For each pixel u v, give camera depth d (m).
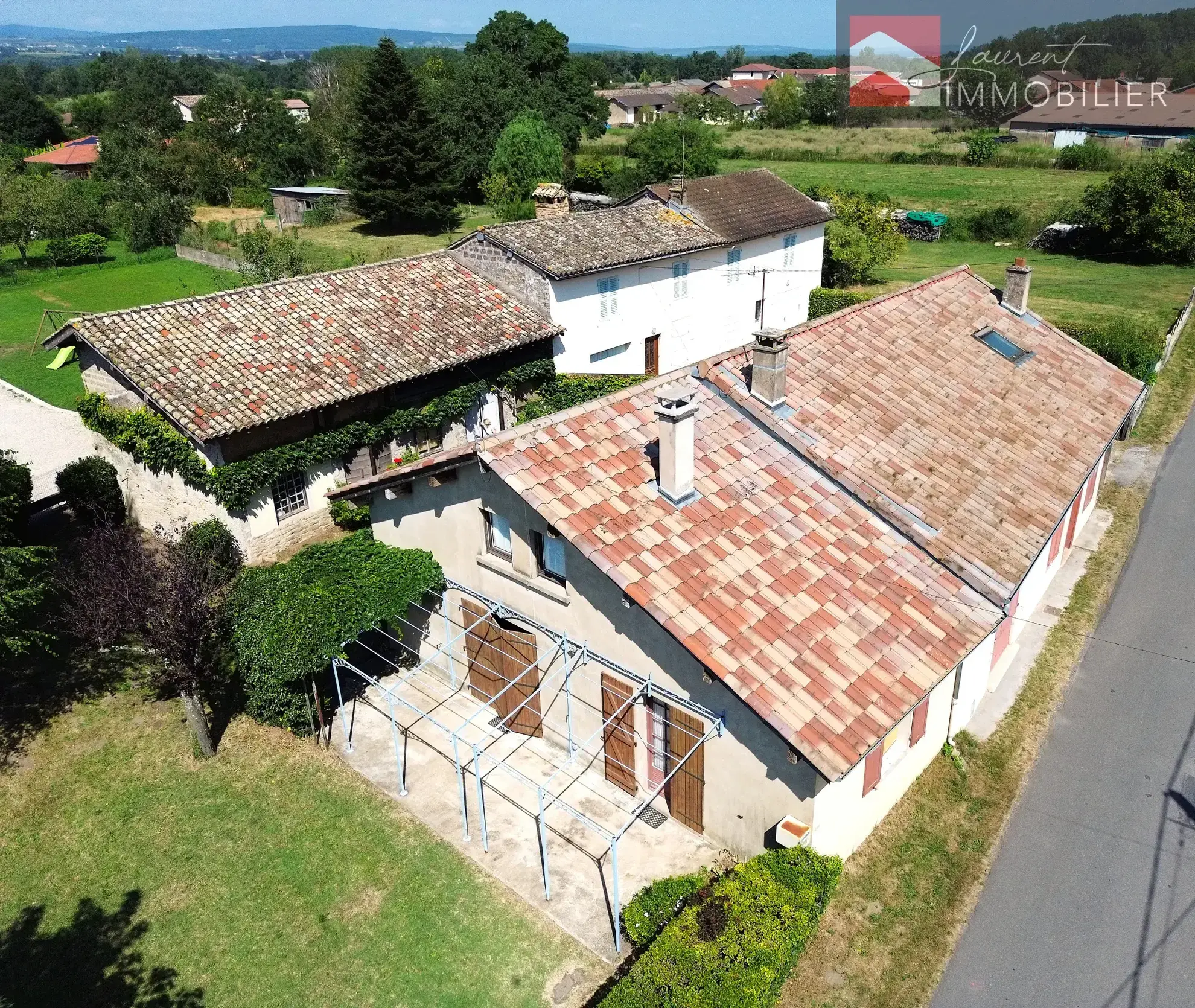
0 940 12.77
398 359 24.98
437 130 64.25
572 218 33.97
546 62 84.12
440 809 14.65
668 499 13.45
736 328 39.47
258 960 12.32
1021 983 11.41
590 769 15.10
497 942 12.33
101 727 16.89
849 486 14.73
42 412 34.47
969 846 13.53
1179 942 11.88
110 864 13.98
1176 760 15.09
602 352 32.91
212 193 80.31
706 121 107.50
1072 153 71.38
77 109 130.25
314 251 56.34
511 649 15.58
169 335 23.20
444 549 16.38
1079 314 41.22
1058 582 20.33
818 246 43.25
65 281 56.78
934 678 12.20
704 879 12.33
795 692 11.30
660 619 11.66
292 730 16.42
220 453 21.23
